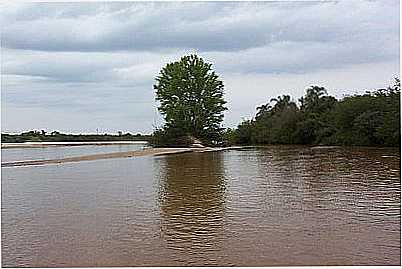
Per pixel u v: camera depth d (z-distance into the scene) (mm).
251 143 103562
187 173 30625
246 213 15914
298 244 11758
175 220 14938
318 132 80875
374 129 64312
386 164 34969
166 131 85500
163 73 88438
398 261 10312
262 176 27844
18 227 14148
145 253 11242
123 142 140375
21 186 24219
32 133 133250
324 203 17734
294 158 44125
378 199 18469
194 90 87562
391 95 60531
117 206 17703
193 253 11164
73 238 12758
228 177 27562
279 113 98812
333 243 11812
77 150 76125
